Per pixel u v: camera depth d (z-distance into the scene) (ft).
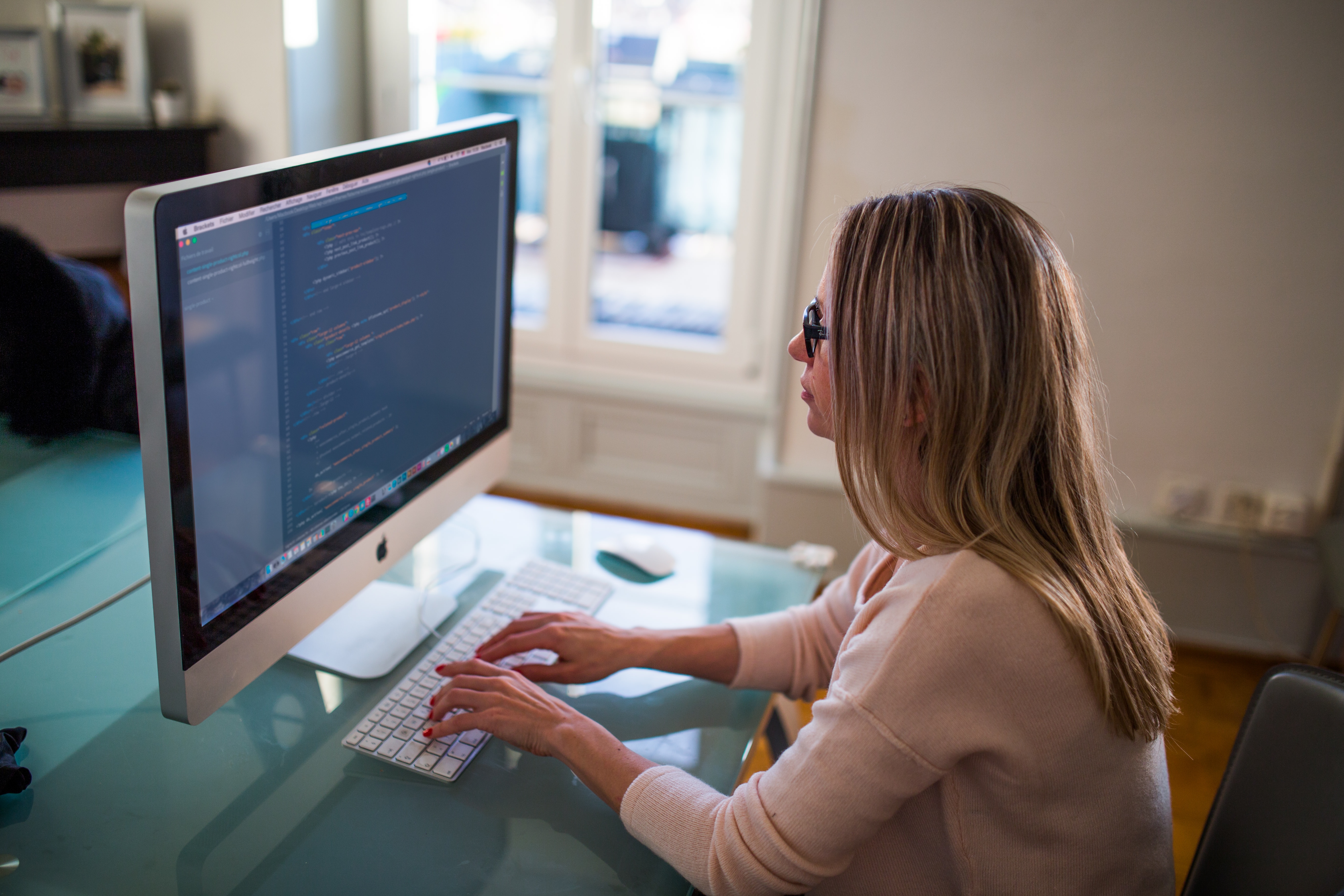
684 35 9.09
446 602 3.92
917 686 2.40
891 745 2.41
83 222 8.84
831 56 7.30
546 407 10.09
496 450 4.26
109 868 2.55
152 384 2.30
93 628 3.58
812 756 2.51
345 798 2.87
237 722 3.16
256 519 2.77
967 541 2.50
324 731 3.15
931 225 2.53
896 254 2.52
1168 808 2.77
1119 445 7.95
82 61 8.89
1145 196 7.23
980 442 2.49
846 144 7.49
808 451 8.46
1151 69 6.93
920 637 2.41
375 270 3.13
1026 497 2.55
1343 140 6.86
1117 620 2.54
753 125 9.00
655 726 3.35
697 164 9.60
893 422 2.56
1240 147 7.00
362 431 3.24
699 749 3.25
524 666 3.47
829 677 3.66
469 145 3.54
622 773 2.87
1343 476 7.58
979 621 2.39
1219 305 7.41
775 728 4.35
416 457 3.62
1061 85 7.07
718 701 3.53
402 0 9.22
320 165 2.74
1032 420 2.49
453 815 2.86
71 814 2.71
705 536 4.77
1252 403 7.61
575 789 3.02
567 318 9.99
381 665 3.47
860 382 2.60
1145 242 7.34
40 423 3.80
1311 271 7.20
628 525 4.80
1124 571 2.71
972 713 2.42
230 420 2.58
